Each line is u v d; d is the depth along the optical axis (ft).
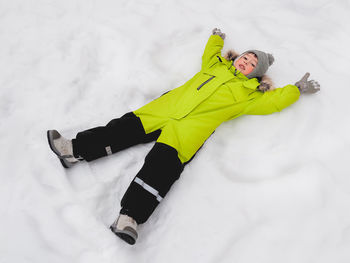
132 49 7.38
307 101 6.59
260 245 4.98
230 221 5.32
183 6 8.37
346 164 5.79
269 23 8.14
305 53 7.46
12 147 5.74
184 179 5.89
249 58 6.38
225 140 6.32
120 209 5.56
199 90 6.14
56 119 6.26
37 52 7.15
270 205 5.42
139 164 6.05
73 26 7.70
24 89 6.57
